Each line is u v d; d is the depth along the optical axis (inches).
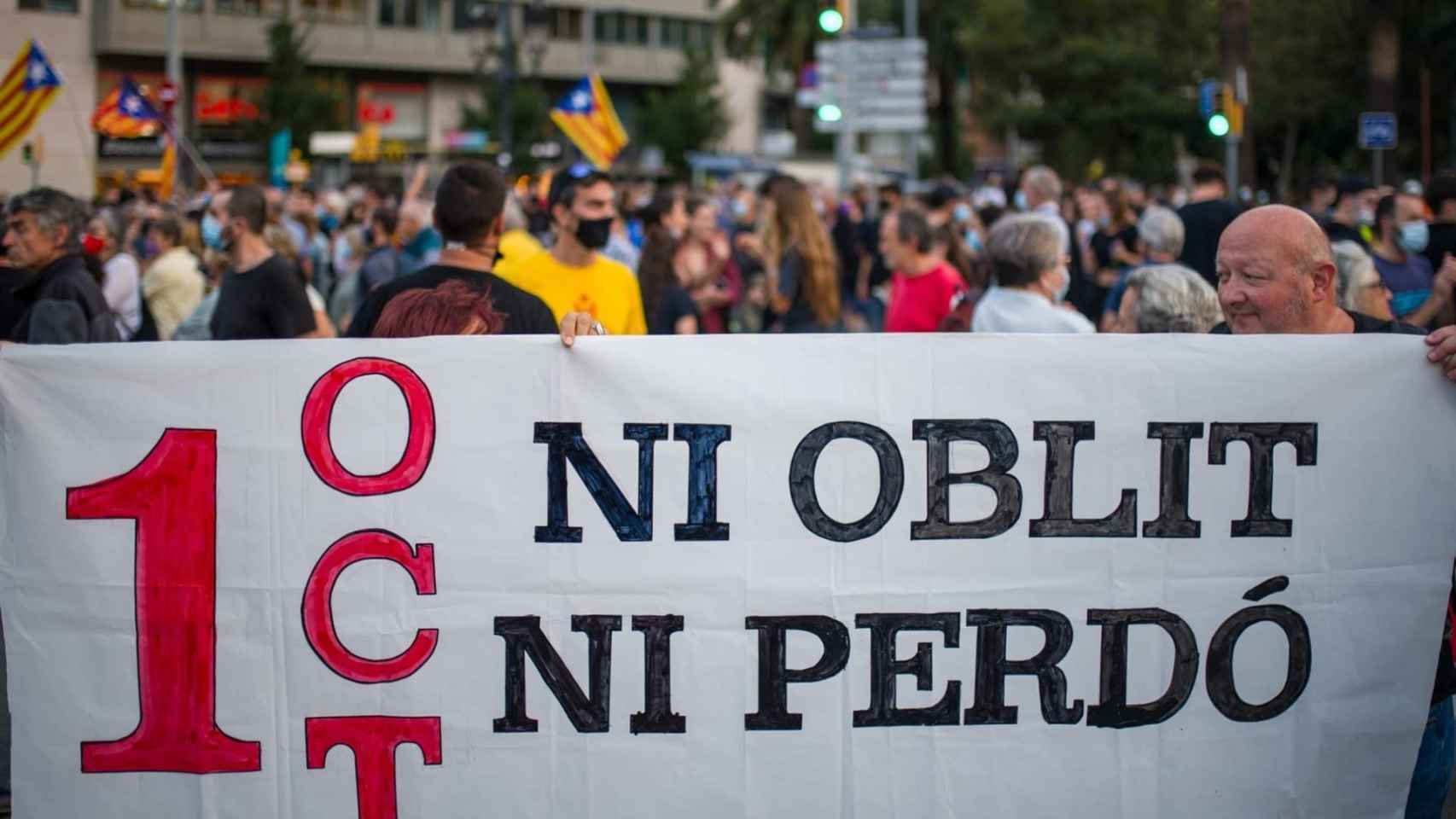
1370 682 126.2
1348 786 126.1
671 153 2110.0
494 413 122.8
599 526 122.9
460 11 2231.8
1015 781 124.0
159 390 122.9
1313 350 125.3
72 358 122.8
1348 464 125.9
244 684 122.6
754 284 466.0
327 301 639.8
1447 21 1055.0
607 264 227.3
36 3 1755.7
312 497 122.7
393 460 122.9
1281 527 125.6
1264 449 125.3
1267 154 1454.2
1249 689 125.4
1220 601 125.3
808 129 2581.2
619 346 122.7
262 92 1825.8
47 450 123.0
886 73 863.1
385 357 122.8
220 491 123.0
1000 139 1744.6
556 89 2482.8
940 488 123.9
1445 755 133.3
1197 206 315.0
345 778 122.6
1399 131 1163.9
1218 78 1428.4
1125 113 1509.6
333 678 122.4
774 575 123.3
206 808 122.3
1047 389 124.3
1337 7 1146.0
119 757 122.6
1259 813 125.4
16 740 123.0
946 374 123.9
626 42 2529.5
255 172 1947.6
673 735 122.8
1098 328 493.4
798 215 322.3
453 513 122.6
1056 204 414.9
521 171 1504.7
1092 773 124.3
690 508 123.1
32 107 634.8
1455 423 126.0
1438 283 241.0
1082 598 124.6
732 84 2650.1
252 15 2033.7
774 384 123.2
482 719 122.6
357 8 2182.6
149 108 895.7
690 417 122.9
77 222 227.1
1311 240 132.9
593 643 122.8
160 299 359.6
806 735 123.2
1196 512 125.2
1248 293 133.7
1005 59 1541.6
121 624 122.6
